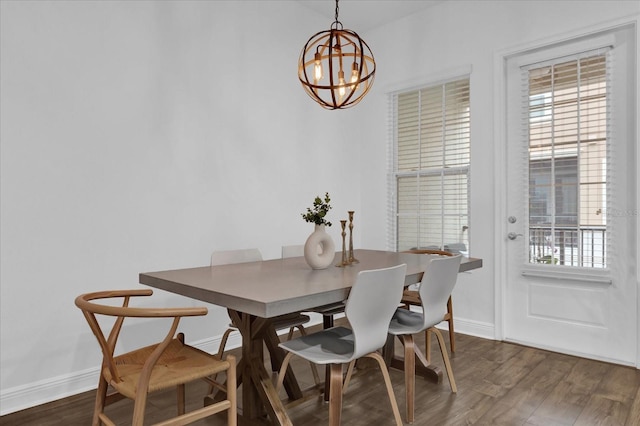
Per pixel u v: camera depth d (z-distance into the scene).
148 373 1.42
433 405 2.30
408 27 4.13
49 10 2.46
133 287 2.83
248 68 3.54
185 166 3.12
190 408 2.31
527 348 3.29
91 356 2.63
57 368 2.49
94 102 2.65
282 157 3.81
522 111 3.42
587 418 2.15
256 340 2.07
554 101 3.27
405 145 4.24
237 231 3.45
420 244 4.13
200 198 3.21
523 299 3.42
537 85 3.35
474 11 3.66
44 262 2.44
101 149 2.68
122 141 2.78
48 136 2.46
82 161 2.59
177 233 3.07
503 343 3.43
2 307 2.29
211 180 3.28
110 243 2.72
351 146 4.51
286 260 2.78
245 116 3.52
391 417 2.18
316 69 2.42
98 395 1.64
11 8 2.32
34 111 2.40
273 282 1.93
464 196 3.81
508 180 3.50
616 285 2.99
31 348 2.39
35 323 2.41
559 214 3.24
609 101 3.01
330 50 2.32
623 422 2.11
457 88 3.84
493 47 3.54
